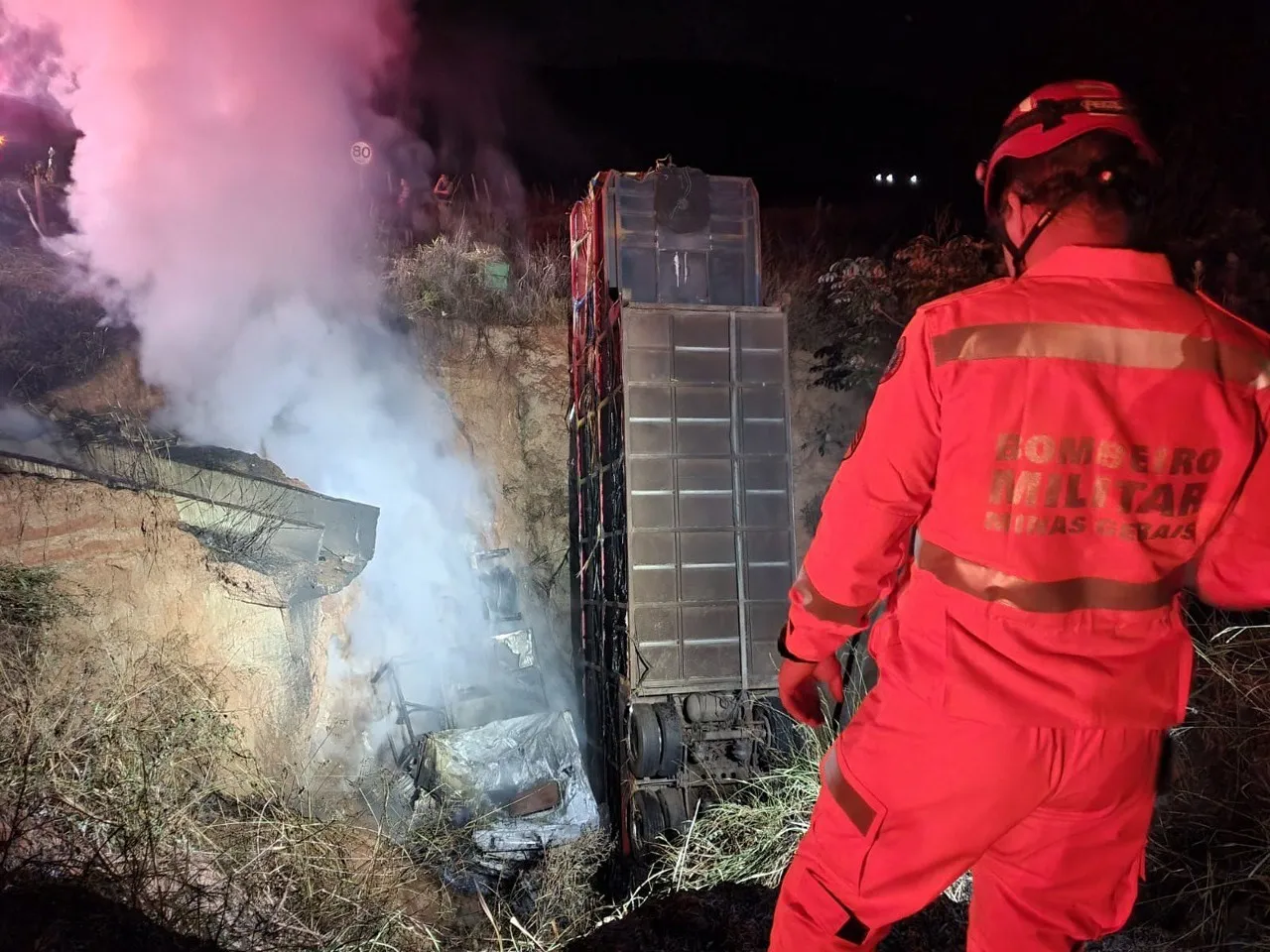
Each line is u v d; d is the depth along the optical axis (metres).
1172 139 7.68
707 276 7.04
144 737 3.54
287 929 3.12
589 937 2.63
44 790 3.01
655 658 6.06
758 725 6.04
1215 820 3.38
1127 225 1.39
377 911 3.45
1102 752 1.36
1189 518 1.34
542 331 9.52
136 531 4.54
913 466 1.39
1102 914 1.49
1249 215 7.24
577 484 8.27
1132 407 1.30
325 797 4.88
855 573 1.45
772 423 6.36
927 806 1.41
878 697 1.51
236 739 4.21
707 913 2.68
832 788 1.55
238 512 5.40
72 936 2.51
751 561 6.26
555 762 6.14
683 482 6.20
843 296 8.89
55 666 3.58
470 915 4.33
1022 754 1.35
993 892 1.54
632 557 6.09
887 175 16.53
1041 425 1.31
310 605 5.92
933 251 8.63
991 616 1.35
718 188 7.05
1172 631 1.39
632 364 6.18
